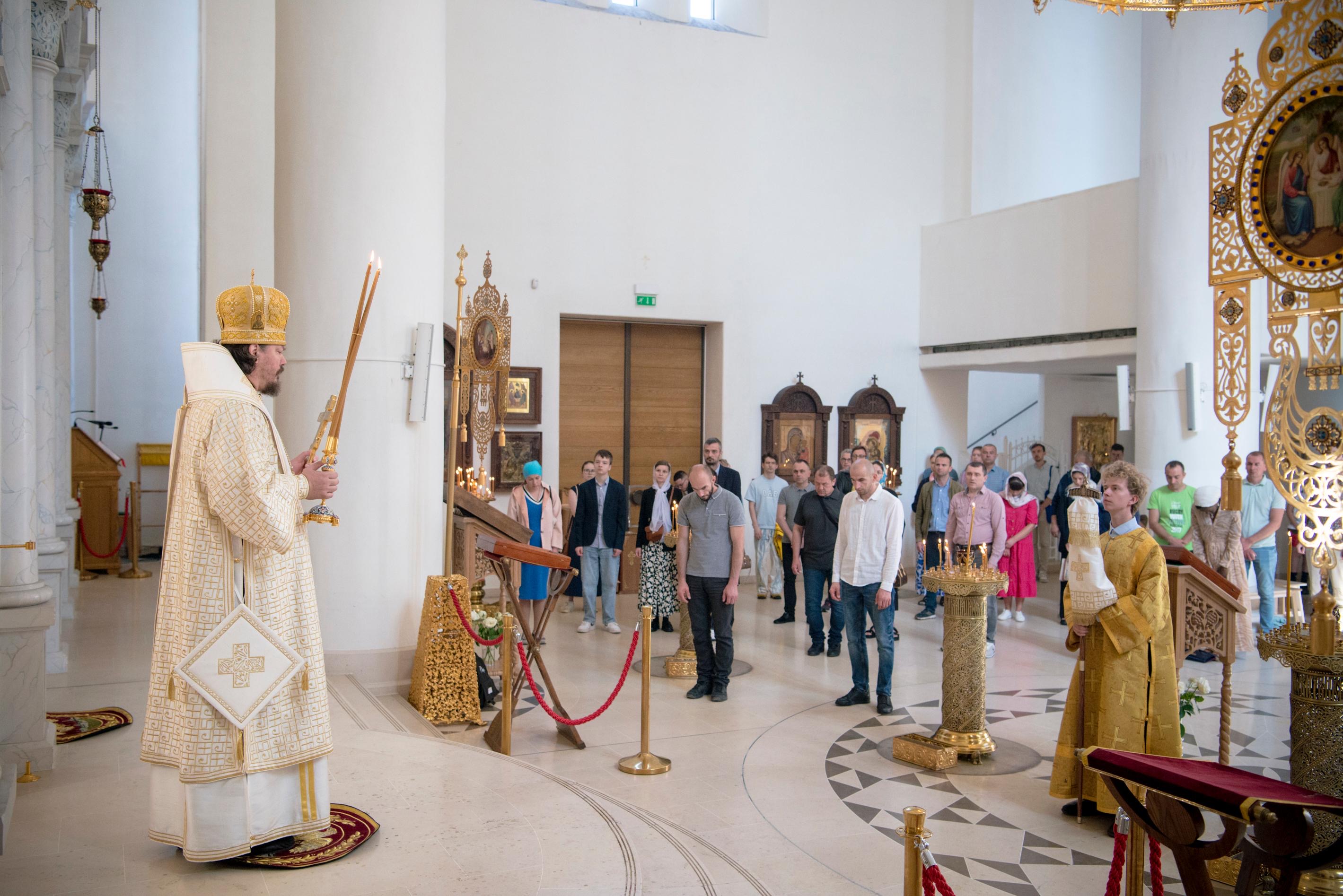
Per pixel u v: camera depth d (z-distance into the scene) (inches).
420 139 295.9
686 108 552.4
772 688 323.0
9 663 180.4
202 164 491.8
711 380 573.0
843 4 595.5
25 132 225.3
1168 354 453.4
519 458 507.2
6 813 157.2
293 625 137.3
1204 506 372.2
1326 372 177.8
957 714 249.3
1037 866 186.7
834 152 593.3
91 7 324.8
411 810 168.1
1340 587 173.0
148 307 602.9
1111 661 201.3
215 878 132.9
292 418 287.4
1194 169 446.3
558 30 520.4
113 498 520.1
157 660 134.1
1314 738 166.7
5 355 218.7
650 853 156.9
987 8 634.8
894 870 183.6
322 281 285.4
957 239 593.3
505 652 240.8
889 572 294.7
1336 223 174.6
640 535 398.6
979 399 716.7
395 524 288.2
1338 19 175.8
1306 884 164.2
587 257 528.4
